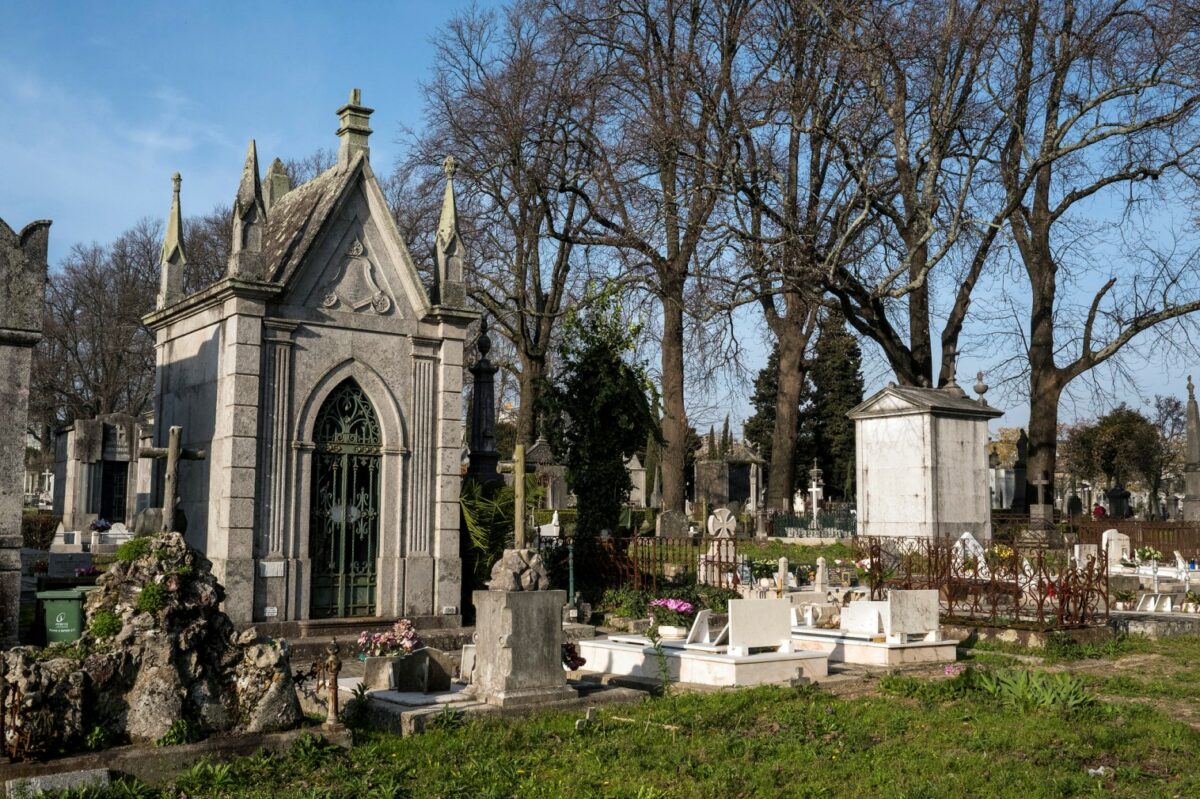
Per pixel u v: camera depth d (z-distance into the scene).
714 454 66.38
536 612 10.89
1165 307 34.88
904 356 35.72
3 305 10.48
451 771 8.42
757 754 9.11
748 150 33.28
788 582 22.83
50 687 7.82
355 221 16.00
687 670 13.29
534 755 8.98
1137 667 14.59
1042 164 32.97
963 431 27.41
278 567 14.79
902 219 35.38
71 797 7.21
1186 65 30.52
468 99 37.41
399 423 16.11
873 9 31.42
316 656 14.19
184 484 15.96
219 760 8.28
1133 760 9.00
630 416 21.30
